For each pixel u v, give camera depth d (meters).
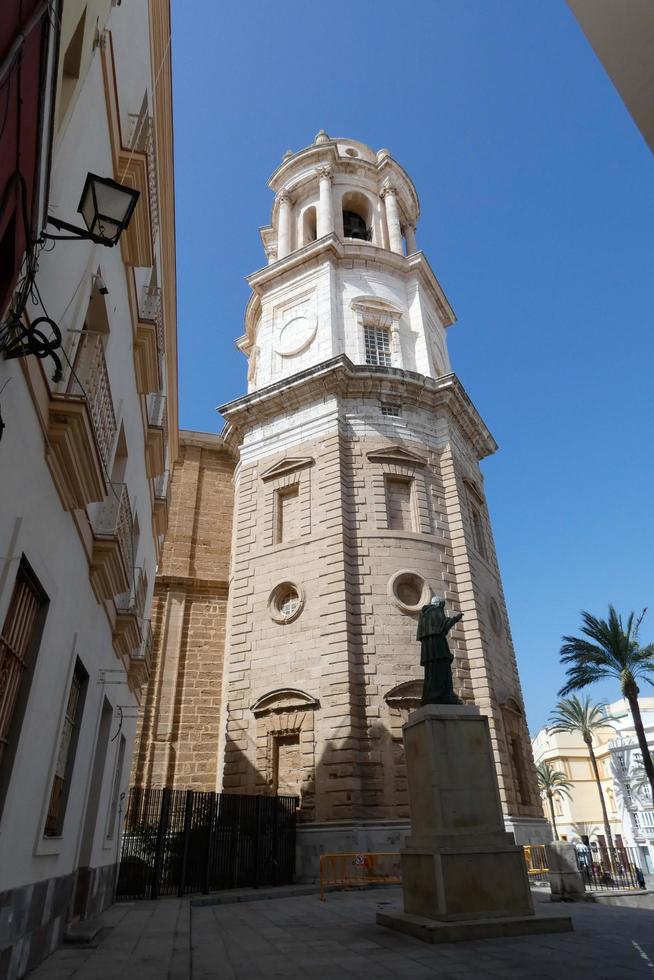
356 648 21.72
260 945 8.54
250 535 26.17
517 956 7.21
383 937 8.99
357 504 24.56
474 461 30.66
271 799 19.20
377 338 30.48
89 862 10.39
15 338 4.80
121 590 10.20
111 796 12.42
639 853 30.95
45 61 4.04
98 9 6.99
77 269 7.20
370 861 18.31
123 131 9.88
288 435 27.17
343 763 19.69
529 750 25.27
